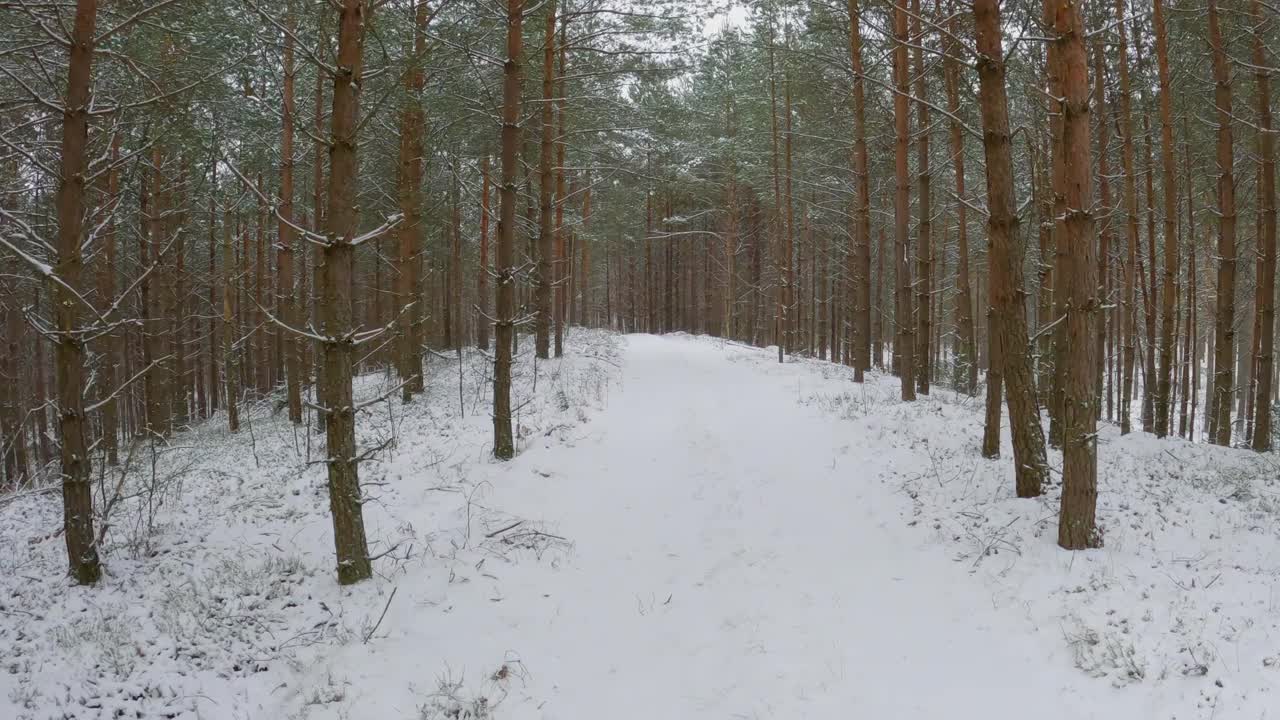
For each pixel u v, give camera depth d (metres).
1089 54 14.20
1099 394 16.11
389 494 9.95
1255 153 14.45
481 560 7.97
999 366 10.48
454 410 15.02
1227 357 13.39
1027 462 8.82
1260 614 5.68
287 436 15.85
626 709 5.55
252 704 5.48
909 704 5.39
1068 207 7.39
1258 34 12.34
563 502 9.84
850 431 12.80
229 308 19.23
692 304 48.75
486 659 6.17
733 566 8.09
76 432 7.41
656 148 22.62
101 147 8.91
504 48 15.22
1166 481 9.74
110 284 14.20
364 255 24.62
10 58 9.51
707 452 12.25
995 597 6.78
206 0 9.77
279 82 13.39
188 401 28.33
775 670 6.01
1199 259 25.98
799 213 31.25
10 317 17.33
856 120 18.27
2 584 7.56
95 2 7.26
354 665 5.99
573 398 15.41
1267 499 8.79
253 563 7.97
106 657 5.97
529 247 23.45
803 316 38.53
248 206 18.05
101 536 7.74
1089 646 5.70
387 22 11.48
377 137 16.53
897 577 7.53
